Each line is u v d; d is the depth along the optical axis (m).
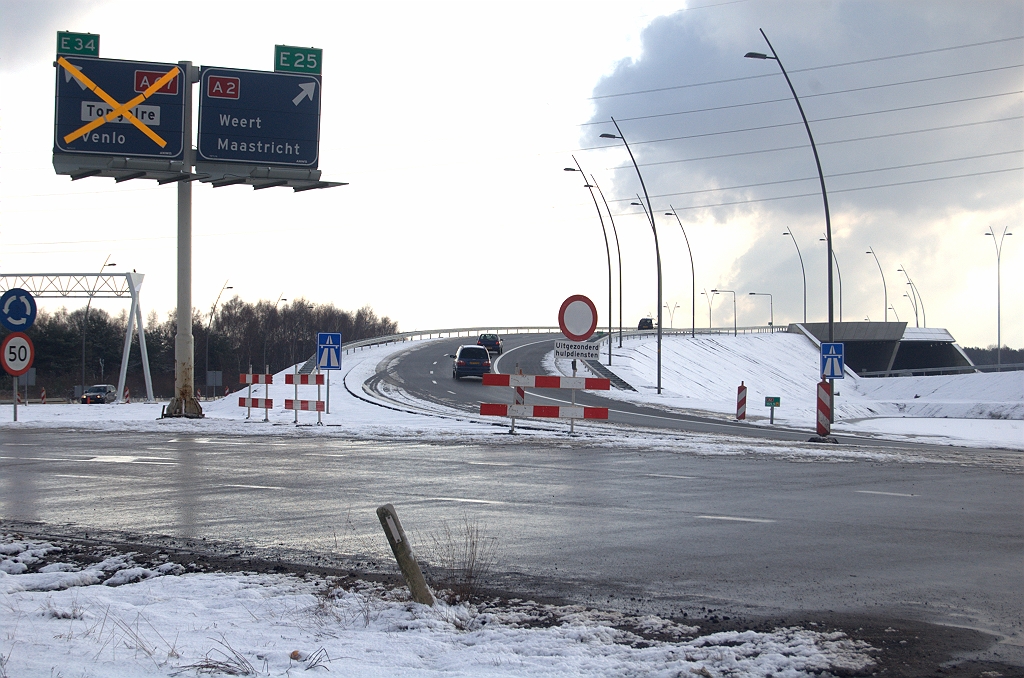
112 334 101.25
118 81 25.08
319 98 26.70
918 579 7.19
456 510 10.26
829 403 22.47
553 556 7.99
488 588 6.95
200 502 10.80
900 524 9.51
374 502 10.79
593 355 19.81
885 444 22.02
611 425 26.12
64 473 13.43
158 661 4.62
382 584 6.94
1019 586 6.99
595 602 6.55
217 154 25.66
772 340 96.94
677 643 5.57
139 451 16.55
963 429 33.75
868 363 109.50
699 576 7.30
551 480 12.69
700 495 11.41
